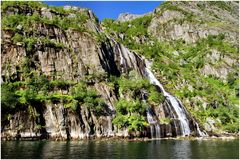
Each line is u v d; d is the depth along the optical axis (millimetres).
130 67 107625
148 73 113750
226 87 145500
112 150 53281
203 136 90312
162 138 80625
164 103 91812
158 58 134875
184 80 121688
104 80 88188
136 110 82188
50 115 69688
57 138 68875
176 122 88125
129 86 88500
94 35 99562
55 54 84000
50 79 80125
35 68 79625
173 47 190750
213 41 186375
